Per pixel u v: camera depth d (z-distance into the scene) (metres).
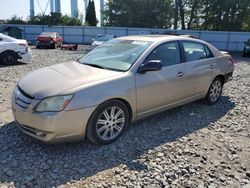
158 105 4.84
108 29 35.97
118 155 3.95
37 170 3.51
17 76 9.29
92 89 3.88
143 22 44.03
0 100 6.23
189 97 5.55
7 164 3.61
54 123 3.64
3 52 12.08
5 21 44.62
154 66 4.41
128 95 4.26
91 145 4.16
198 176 3.59
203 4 43.69
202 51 5.89
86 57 5.20
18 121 3.98
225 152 4.25
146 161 3.84
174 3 44.19
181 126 5.10
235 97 7.24
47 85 3.92
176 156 4.02
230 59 6.71
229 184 3.47
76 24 47.31
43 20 44.06
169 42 5.13
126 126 4.43
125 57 4.68
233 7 41.72
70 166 3.63
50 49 24.78
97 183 3.33
